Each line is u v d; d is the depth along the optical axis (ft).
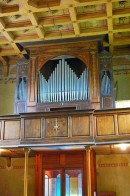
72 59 38.32
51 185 36.45
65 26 35.22
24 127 33.04
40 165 37.11
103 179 37.76
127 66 40.50
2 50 40.27
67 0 28.99
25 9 30.48
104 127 31.58
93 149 35.09
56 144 31.68
